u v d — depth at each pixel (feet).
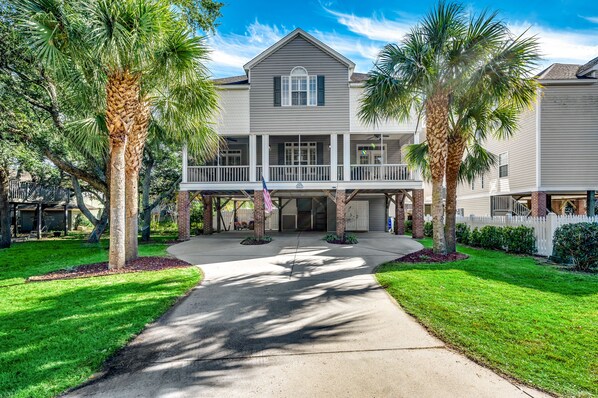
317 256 29.99
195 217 72.43
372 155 54.80
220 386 8.76
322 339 11.64
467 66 23.82
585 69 42.65
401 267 23.32
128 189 26.43
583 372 8.96
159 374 9.39
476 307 14.25
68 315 13.91
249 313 14.44
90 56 21.03
